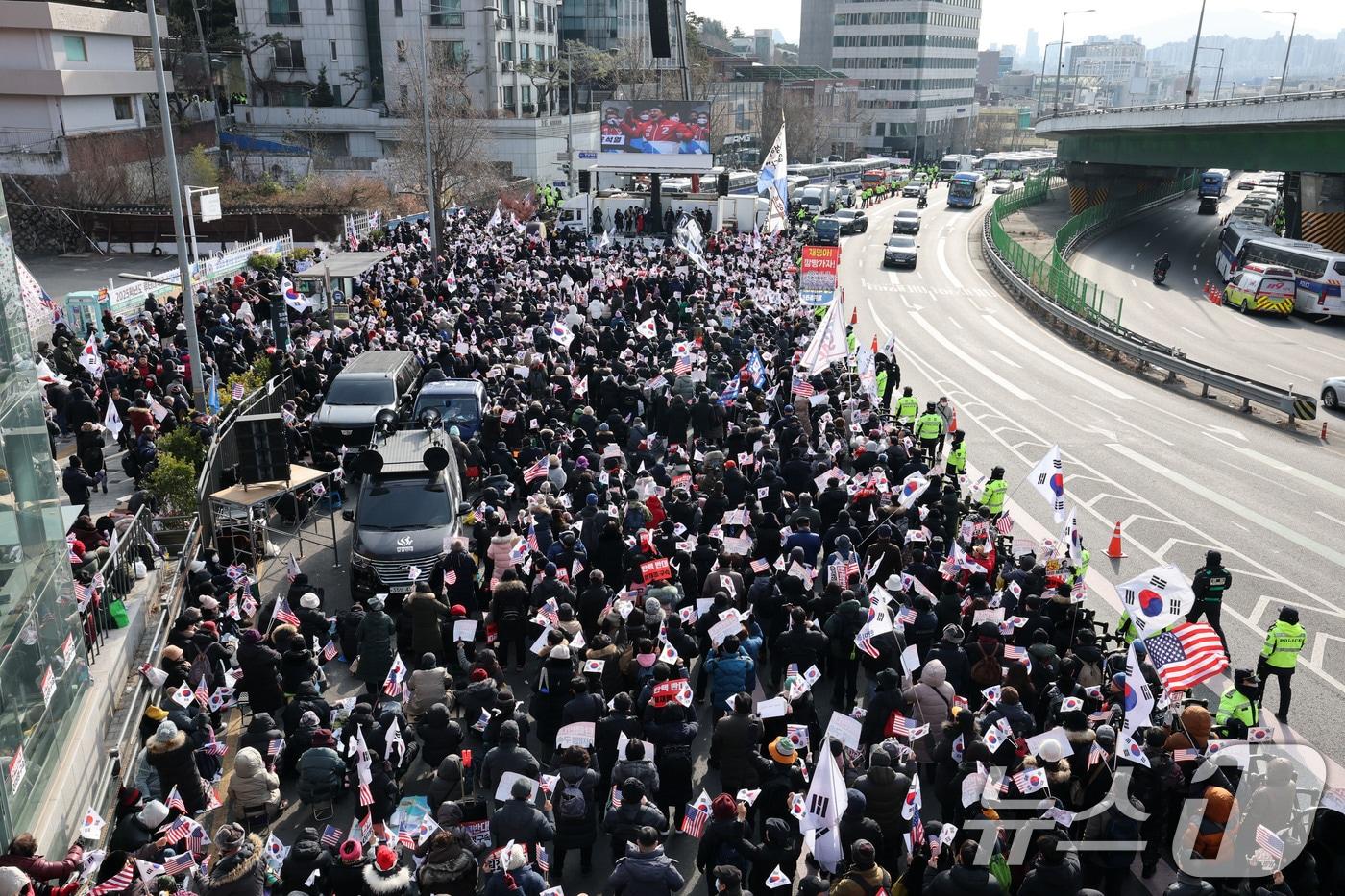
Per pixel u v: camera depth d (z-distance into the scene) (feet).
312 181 205.67
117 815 33.60
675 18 225.76
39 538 37.45
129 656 45.24
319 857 28.37
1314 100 150.10
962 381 112.47
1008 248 191.83
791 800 30.68
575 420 68.80
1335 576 62.08
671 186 221.46
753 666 39.29
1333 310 147.43
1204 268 199.21
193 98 246.27
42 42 165.17
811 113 393.91
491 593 51.39
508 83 293.43
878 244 229.86
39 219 162.71
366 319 95.91
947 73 604.08
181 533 54.95
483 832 29.66
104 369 74.08
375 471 54.75
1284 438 92.32
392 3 278.67
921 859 30.27
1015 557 53.83
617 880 27.94
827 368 82.28
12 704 32.71
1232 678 49.52
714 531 50.88
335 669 47.01
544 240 164.66
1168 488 77.71
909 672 38.60
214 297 101.65
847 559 46.60
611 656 39.91
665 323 100.17
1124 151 246.06
